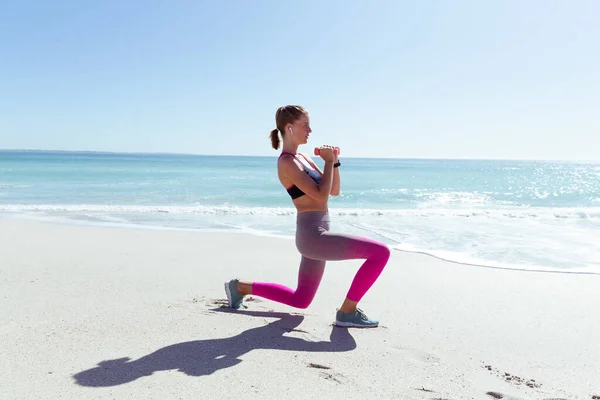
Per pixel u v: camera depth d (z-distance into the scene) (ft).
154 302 12.76
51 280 15.07
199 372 8.14
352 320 11.42
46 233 27.04
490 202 63.52
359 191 81.00
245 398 7.21
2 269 16.52
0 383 7.41
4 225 30.04
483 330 11.55
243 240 26.18
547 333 11.41
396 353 9.75
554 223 36.29
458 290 15.67
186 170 153.58
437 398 7.63
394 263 20.44
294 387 7.74
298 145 11.08
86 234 27.14
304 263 11.69
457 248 24.72
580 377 8.79
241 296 12.54
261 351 9.37
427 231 31.37
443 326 11.79
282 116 10.82
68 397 6.98
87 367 8.16
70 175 104.83
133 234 27.71
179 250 22.38
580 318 12.69
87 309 11.85
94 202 51.31
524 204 61.87
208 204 52.01
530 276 18.03
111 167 170.30
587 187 105.81
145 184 81.51
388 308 13.35
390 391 7.81
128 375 7.87
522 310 13.43
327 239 10.87
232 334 10.35
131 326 10.56
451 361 9.41
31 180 87.35
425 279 17.34
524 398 7.76
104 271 16.78
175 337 9.95
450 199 67.10
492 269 19.34
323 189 10.62
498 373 8.88
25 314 11.27
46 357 8.57
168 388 7.42
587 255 22.84
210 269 17.95
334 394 7.56
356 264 19.81
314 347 9.84
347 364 8.98
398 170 231.71
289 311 12.59
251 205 52.11
